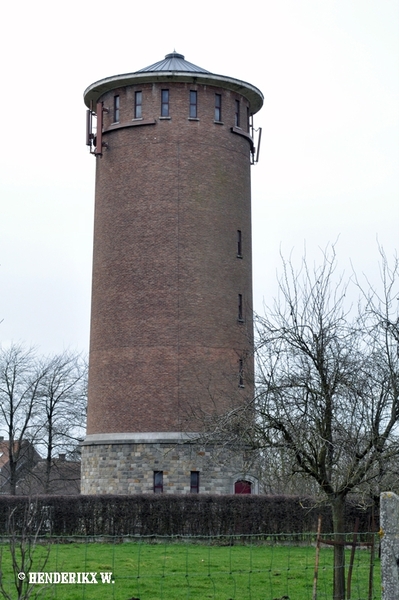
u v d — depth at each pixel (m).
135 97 54.97
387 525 18.05
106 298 54.38
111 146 55.41
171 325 52.75
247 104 57.50
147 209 53.78
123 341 53.28
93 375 54.78
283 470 28.77
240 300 55.03
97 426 53.88
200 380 52.47
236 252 55.19
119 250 54.12
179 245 53.41
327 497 26.06
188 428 51.69
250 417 26.58
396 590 17.81
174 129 54.28
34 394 74.38
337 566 23.72
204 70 55.72
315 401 25.56
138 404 52.47
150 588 27.92
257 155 58.91
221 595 27.02
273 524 44.12
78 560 33.47
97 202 56.09
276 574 31.12
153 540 43.84
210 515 44.38
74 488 91.00
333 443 25.17
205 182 54.34
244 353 46.97
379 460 25.17
